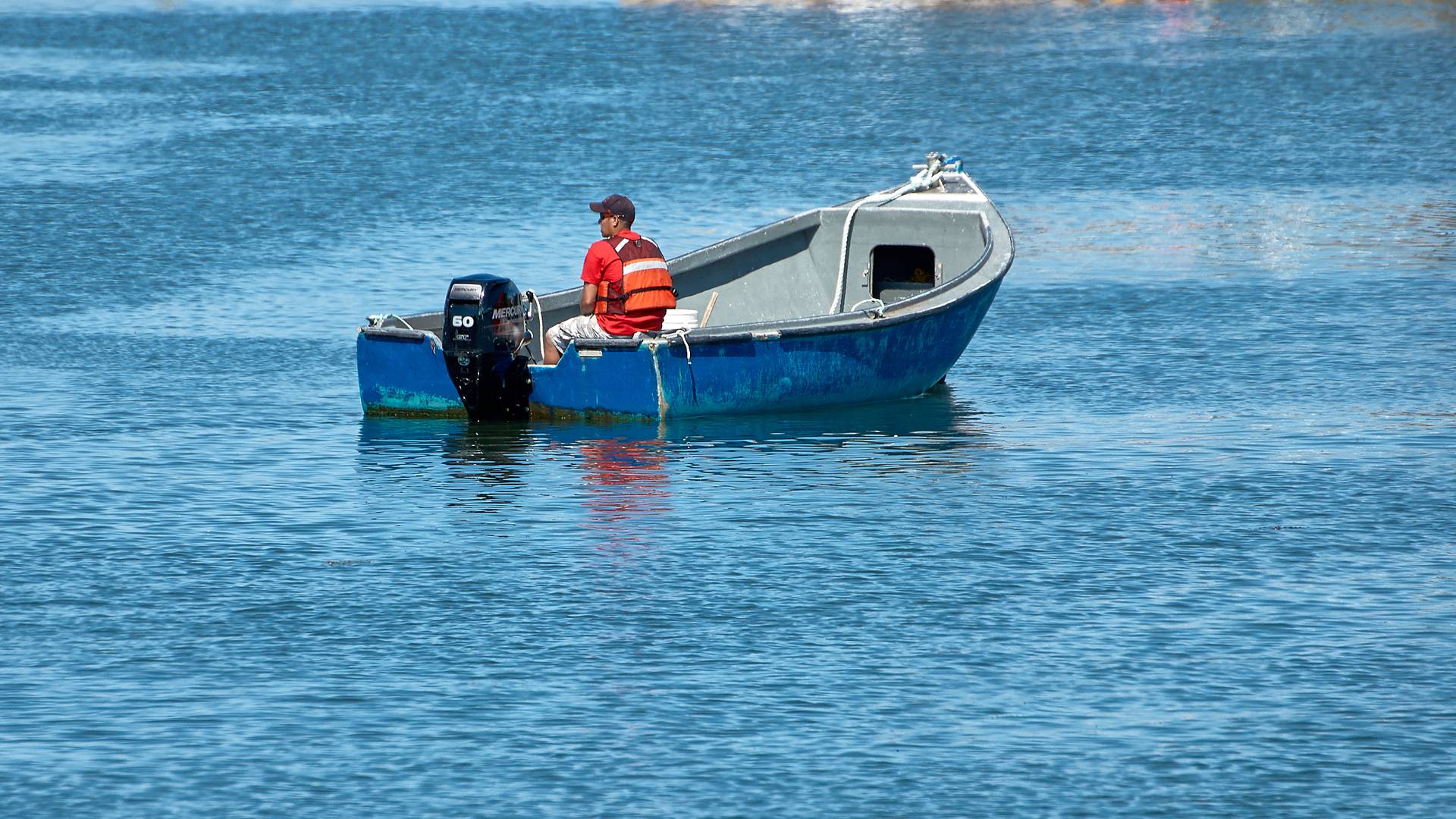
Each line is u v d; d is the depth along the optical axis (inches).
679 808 1136.8
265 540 1678.2
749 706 1284.4
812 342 2209.6
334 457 2003.0
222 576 1572.3
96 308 2923.2
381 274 3233.3
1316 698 1293.1
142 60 7224.4
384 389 2198.6
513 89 6230.3
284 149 4847.4
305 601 1503.4
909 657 1373.0
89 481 1893.5
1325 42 7578.7
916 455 2014.0
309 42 7839.6
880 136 5128.0
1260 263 3257.9
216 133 5137.8
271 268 3289.9
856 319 2235.5
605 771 1185.4
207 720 1262.3
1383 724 1250.6
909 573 1573.6
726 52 7377.0
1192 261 3289.9
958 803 1143.6
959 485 1873.8
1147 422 2166.6
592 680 1331.2
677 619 1459.2
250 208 3939.5
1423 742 1222.9
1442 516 1744.6
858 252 2561.5
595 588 1536.7
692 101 5880.9
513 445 2060.8
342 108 5767.7
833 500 1815.9
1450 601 1492.4
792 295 2561.5
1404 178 4301.2
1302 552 1631.4
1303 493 1833.2
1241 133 5118.1
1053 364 2517.2
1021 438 2096.5
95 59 7263.8
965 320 2353.6
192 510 1780.3
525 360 2158.0
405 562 1610.5
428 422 2180.1
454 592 1528.1
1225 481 1882.4
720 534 1694.1
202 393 2342.5
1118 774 1180.5
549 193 4180.6
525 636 1421.0
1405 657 1369.3
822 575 1569.9
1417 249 3363.7
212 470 1942.7
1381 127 5201.8
